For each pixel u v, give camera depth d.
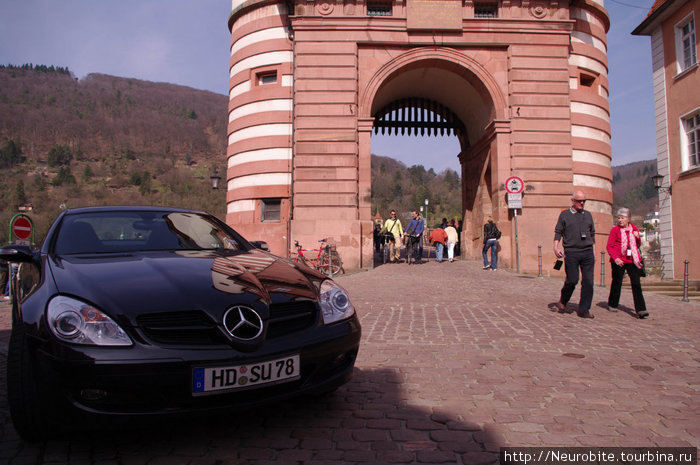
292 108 16.94
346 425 3.12
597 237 16.80
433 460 2.63
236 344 2.70
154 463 2.60
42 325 2.64
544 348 5.24
